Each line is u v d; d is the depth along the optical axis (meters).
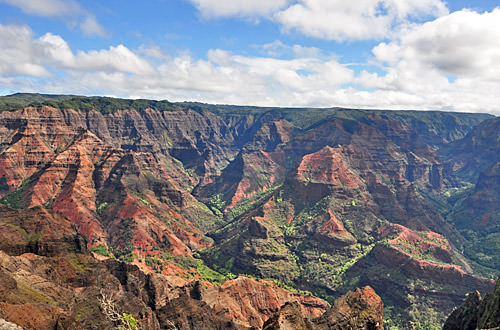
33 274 106.00
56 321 83.81
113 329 94.62
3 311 77.50
